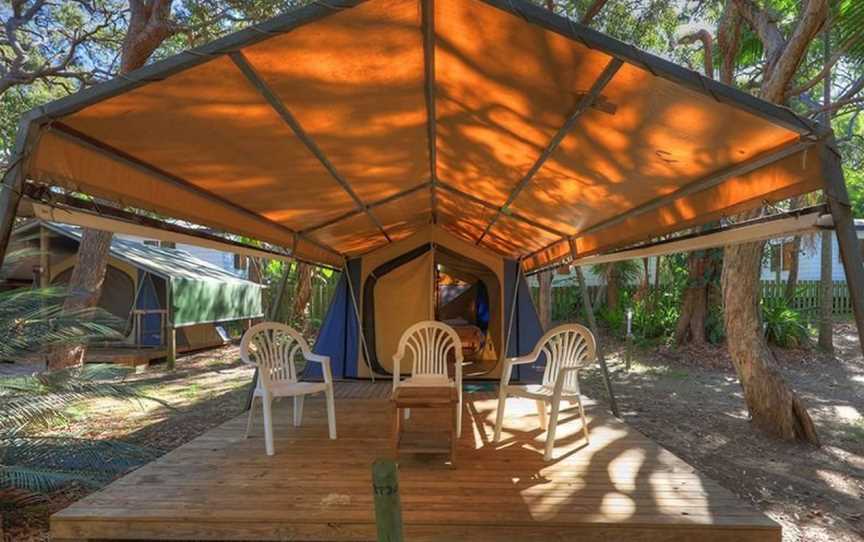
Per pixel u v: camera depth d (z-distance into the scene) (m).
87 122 2.03
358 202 4.37
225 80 2.04
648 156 2.60
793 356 10.59
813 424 5.85
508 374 4.19
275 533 2.73
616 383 8.80
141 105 2.02
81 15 10.07
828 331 10.97
